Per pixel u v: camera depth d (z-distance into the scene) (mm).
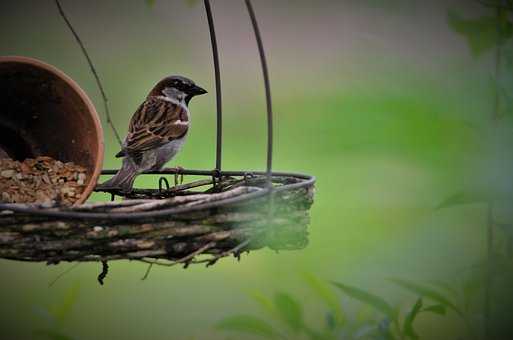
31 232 5422
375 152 7031
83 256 5555
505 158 6102
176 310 11398
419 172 6922
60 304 6754
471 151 6188
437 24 9883
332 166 9141
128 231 5539
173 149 9328
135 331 11219
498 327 6191
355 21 11008
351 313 6344
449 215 7676
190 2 9258
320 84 12523
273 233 5852
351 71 8117
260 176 7895
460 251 7664
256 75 13008
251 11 5836
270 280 9664
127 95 12578
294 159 11477
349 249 8336
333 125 7156
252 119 12453
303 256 8555
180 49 13102
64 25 12875
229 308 11305
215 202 5586
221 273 11727
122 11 13055
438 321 7820
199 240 5711
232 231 5746
